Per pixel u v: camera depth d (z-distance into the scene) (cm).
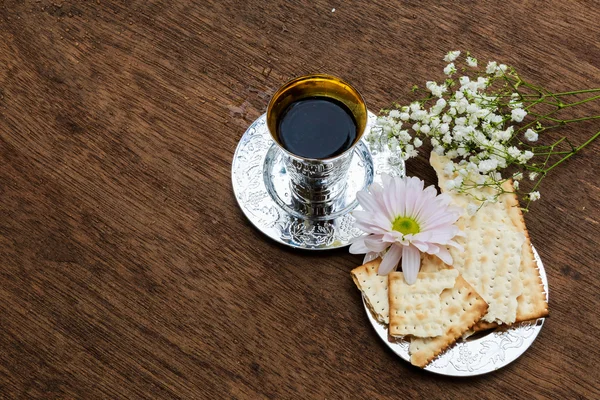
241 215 65
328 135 60
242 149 66
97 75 70
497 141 61
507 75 68
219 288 63
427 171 66
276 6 72
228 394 60
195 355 61
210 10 72
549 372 60
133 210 65
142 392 61
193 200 65
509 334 60
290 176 64
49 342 62
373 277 61
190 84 69
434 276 61
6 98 69
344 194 64
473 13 71
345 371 61
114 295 63
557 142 64
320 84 61
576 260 63
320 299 62
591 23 70
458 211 61
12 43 71
